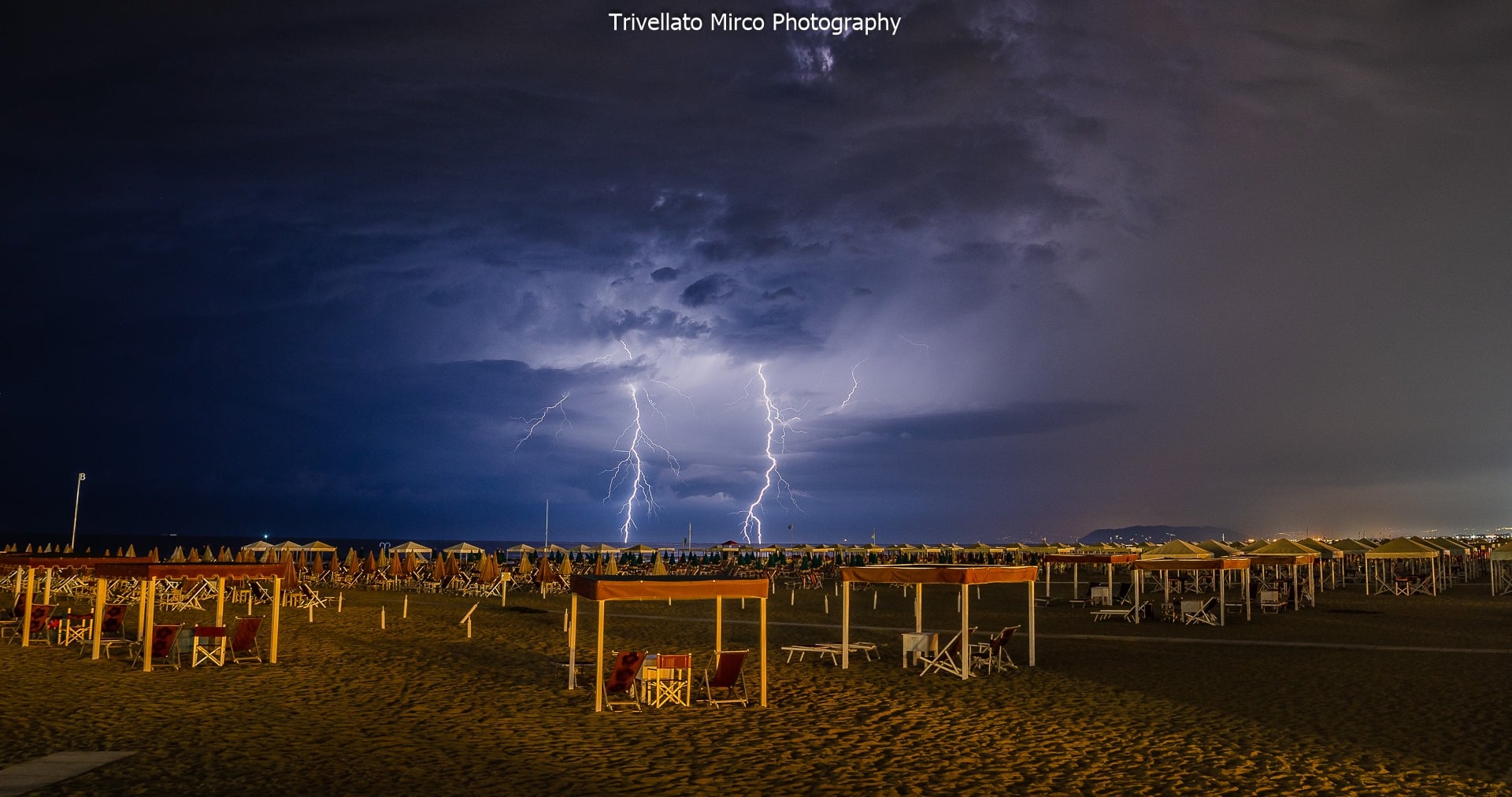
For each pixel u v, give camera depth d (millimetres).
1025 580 19766
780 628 27781
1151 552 35875
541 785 10289
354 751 11875
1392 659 20516
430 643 23484
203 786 10102
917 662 19594
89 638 22250
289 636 24812
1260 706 15141
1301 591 39500
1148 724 13734
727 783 10484
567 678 17938
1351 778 10758
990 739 12766
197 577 18859
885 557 72312
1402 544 44000
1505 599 40500
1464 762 11484
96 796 9656
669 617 31625
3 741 12211
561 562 59719
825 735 13000
